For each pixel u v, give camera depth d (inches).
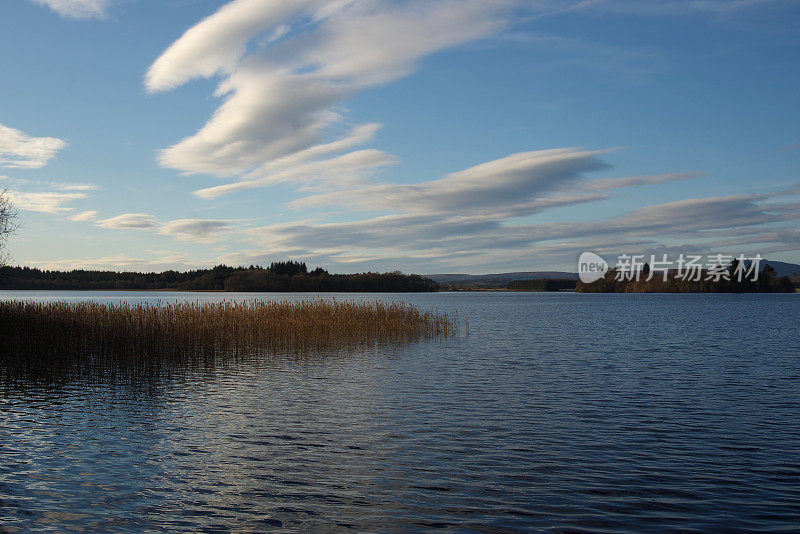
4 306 1093.8
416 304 4062.5
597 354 1144.8
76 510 353.1
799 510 350.6
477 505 360.2
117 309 1162.0
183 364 975.6
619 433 531.5
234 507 358.0
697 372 908.0
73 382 802.2
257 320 1283.2
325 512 350.0
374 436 520.1
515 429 546.0
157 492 382.9
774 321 2208.4
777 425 561.6
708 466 434.9
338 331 1384.1
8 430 544.4
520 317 2514.8
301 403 668.1
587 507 356.8
